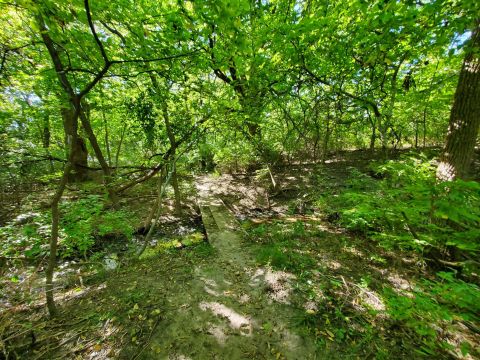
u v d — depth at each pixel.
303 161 11.30
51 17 2.62
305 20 3.41
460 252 2.70
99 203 4.71
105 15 3.03
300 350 2.33
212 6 2.18
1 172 5.62
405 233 2.89
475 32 2.69
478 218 1.49
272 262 3.84
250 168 11.42
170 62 3.87
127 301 3.05
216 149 8.85
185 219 6.81
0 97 5.15
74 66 4.25
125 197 7.25
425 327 1.88
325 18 3.31
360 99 4.24
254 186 9.45
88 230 4.28
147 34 3.01
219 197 8.68
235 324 2.67
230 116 5.32
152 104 5.68
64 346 2.41
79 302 3.10
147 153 8.64
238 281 3.43
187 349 2.37
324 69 4.41
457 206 1.62
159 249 4.94
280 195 8.38
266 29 3.78
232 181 10.45
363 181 5.33
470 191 1.55
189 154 7.61
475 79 3.11
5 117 5.17
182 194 8.84
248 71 4.14
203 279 3.52
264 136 8.95
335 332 2.49
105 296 3.20
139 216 6.77
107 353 2.33
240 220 6.70
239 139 8.45
